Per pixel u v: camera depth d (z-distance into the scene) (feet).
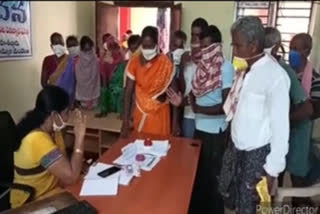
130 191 4.30
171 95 6.88
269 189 4.27
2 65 9.28
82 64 11.00
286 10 14.69
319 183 5.21
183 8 16.08
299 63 5.90
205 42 6.22
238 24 4.13
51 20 12.72
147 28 6.57
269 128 4.26
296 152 5.66
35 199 4.69
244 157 4.64
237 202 4.90
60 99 4.74
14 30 9.91
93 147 9.78
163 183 4.56
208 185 6.64
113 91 11.16
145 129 6.98
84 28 15.94
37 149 4.51
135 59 6.91
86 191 4.26
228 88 5.98
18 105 10.18
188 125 7.70
